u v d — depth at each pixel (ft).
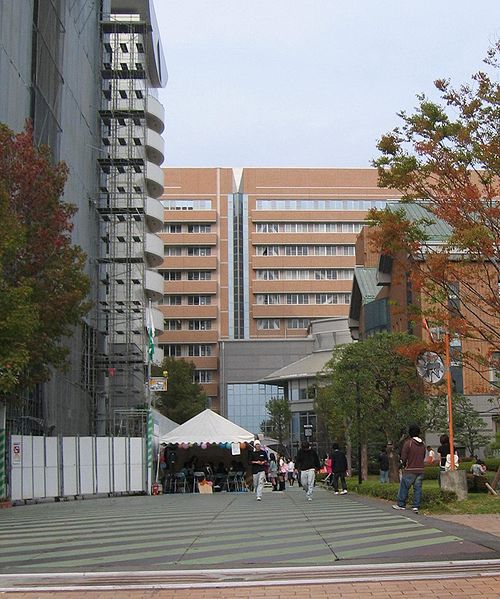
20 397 93.61
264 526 48.24
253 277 388.37
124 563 33.30
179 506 73.20
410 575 28.76
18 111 110.01
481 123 63.62
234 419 359.46
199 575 29.89
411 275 66.74
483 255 63.62
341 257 388.78
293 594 25.93
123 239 172.55
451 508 57.26
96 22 172.24
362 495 87.51
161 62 202.28
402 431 122.01
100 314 167.12
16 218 76.23
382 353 122.83
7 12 105.50
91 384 157.38
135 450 105.70
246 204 393.50
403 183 65.16
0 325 70.18
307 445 79.66
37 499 86.48
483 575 28.35
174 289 379.76
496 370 70.90
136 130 177.06
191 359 375.66
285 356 363.76
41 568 32.30
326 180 396.37
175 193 391.45
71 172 143.64
